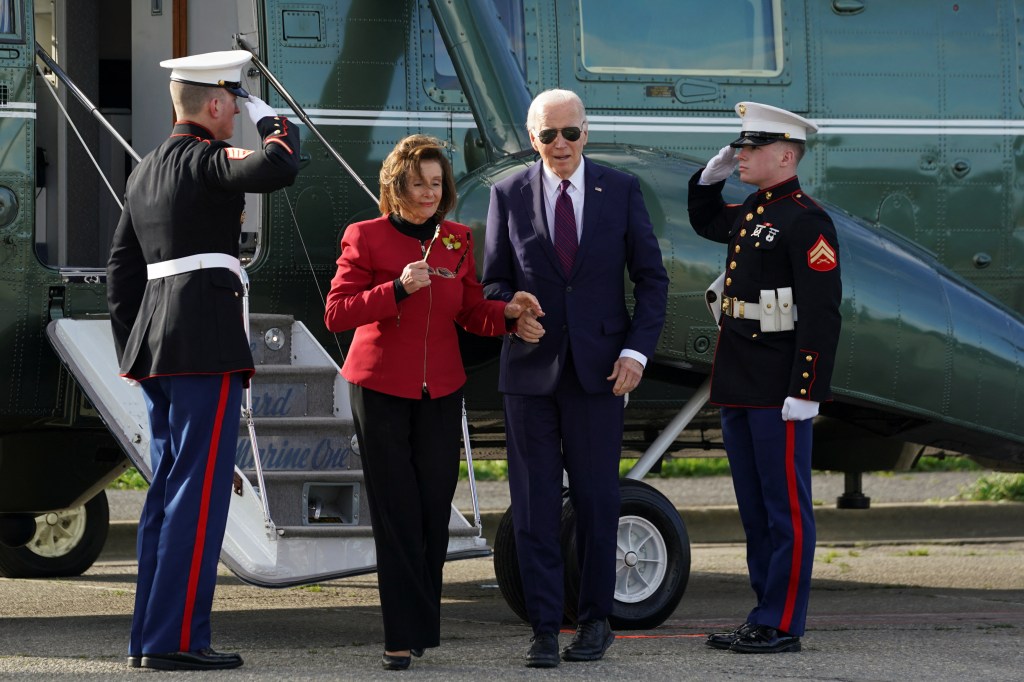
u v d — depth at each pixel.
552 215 17.58
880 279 22.98
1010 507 43.78
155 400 17.05
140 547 17.00
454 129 25.92
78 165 26.77
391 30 25.66
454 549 18.94
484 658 17.67
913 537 38.34
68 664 17.25
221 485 16.59
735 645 18.05
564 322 17.30
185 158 16.41
